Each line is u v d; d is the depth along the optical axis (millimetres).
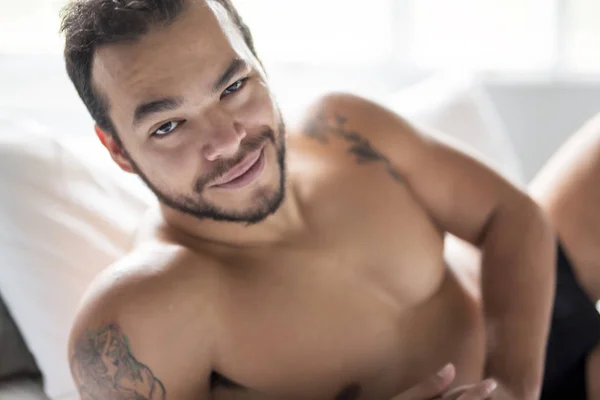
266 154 839
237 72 787
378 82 1916
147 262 845
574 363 1047
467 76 1593
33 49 1529
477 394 802
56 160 1124
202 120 789
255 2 1804
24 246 1040
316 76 1867
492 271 986
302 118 1054
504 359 917
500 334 936
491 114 1574
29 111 1526
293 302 875
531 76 1991
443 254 1007
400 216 963
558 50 1973
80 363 804
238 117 803
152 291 814
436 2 1943
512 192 1023
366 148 1007
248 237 893
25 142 1117
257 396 871
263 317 860
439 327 939
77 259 1062
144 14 756
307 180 960
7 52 1514
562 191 1147
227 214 852
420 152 1025
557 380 1043
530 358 920
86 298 828
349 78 1891
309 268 901
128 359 790
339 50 1898
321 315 876
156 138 797
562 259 1102
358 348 879
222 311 853
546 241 996
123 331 791
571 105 2018
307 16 1858
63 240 1062
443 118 1442
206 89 771
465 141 1453
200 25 770
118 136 826
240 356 854
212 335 845
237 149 804
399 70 1928
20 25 1518
